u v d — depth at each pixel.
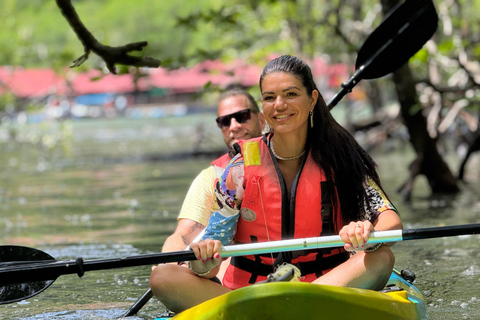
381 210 7.21
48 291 9.65
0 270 6.90
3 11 68.12
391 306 6.63
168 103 81.75
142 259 6.87
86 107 80.50
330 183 7.26
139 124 65.81
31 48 30.72
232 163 7.37
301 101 7.04
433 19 10.59
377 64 10.48
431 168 18.83
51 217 16.34
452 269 10.41
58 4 8.16
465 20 26.70
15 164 32.62
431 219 14.97
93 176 26.31
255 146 7.36
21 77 51.09
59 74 28.61
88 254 11.83
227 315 6.25
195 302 6.96
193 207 8.30
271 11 29.94
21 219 16.12
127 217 16.03
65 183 24.08
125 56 8.66
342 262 7.43
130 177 25.48
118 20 75.75
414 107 17.78
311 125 7.30
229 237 7.39
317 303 6.21
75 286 9.91
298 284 6.22
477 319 7.89
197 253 6.77
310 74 7.16
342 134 7.30
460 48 20.64
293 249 6.81
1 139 48.75
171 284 6.99
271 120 7.13
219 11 19.25
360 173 7.27
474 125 24.52
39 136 45.06
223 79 32.16
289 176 7.38
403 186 18.67
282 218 7.27
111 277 10.47
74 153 37.75
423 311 7.23
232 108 10.30
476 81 19.19
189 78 66.12
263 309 6.16
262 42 33.59
